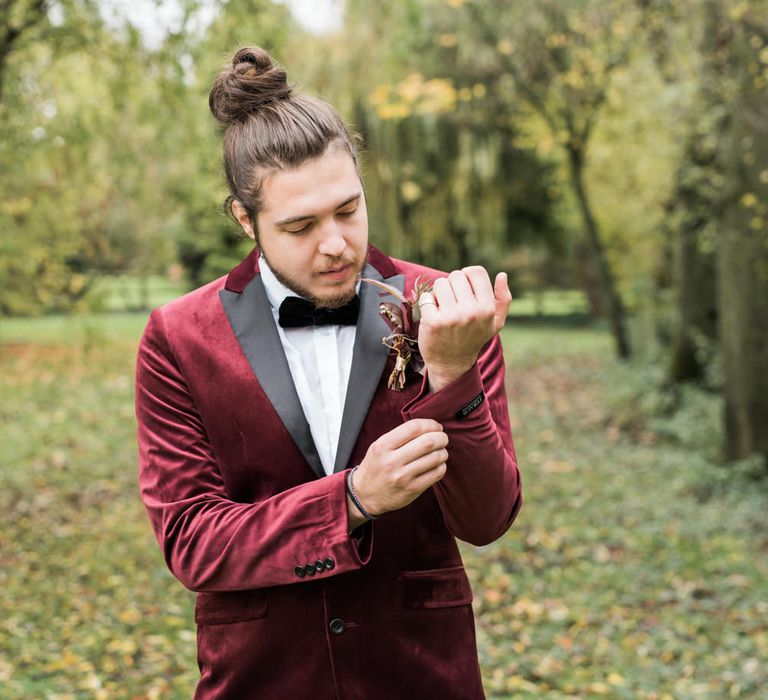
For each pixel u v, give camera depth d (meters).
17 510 7.00
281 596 1.46
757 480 8.21
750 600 5.63
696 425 10.16
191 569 1.40
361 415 1.45
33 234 11.68
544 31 12.62
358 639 1.44
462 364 1.29
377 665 1.45
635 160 14.59
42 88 7.41
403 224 17.11
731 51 8.20
